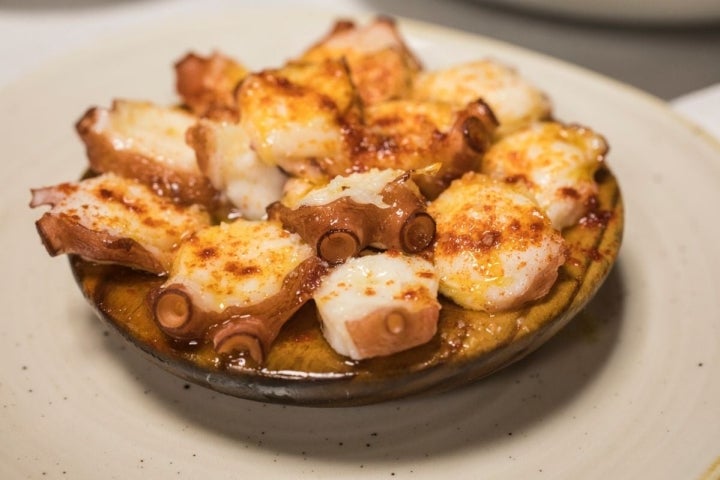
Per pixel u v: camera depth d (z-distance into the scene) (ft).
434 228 0.95
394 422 1.02
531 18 1.74
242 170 1.03
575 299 0.97
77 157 1.34
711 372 1.05
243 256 0.94
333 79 1.06
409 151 1.03
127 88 1.46
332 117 1.03
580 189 1.04
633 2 1.60
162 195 1.05
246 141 1.03
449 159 1.03
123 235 0.98
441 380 0.92
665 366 1.07
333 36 1.24
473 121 1.03
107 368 1.07
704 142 1.31
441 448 1.00
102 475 0.96
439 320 0.93
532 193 1.02
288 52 1.52
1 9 1.71
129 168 1.06
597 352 1.09
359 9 1.76
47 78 1.43
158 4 1.76
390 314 0.88
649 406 1.03
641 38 1.70
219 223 1.04
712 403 1.01
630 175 1.30
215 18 1.54
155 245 0.99
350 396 0.91
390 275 0.91
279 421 1.02
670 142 1.33
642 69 1.64
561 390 1.05
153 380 1.06
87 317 1.12
